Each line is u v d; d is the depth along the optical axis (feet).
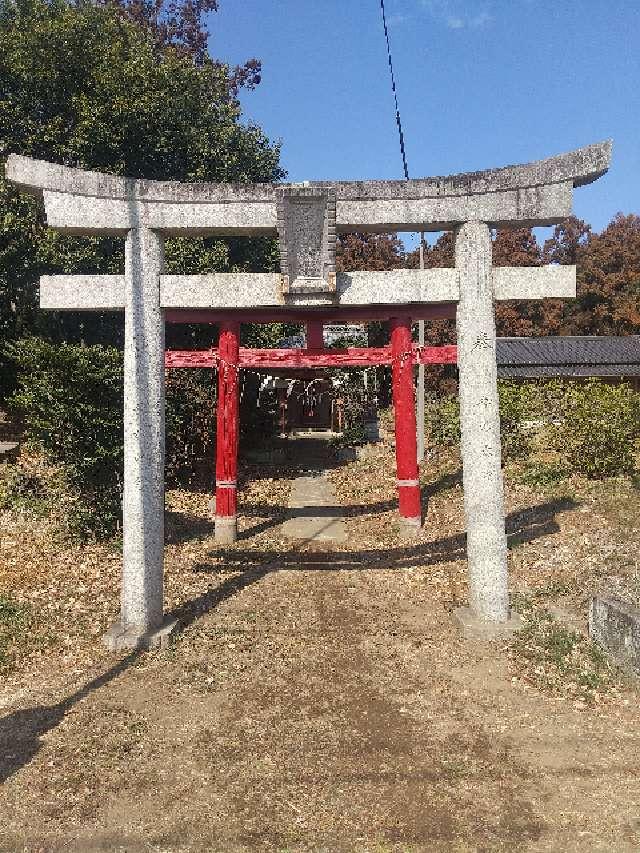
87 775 16.47
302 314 40.52
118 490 37.45
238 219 25.03
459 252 25.63
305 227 24.62
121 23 61.67
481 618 25.29
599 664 21.85
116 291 25.48
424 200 25.39
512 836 13.97
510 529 38.09
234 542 41.42
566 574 30.55
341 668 22.79
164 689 21.17
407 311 40.16
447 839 13.93
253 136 69.36
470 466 25.50
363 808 15.02
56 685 21.56
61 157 56.44
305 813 14.88
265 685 21.52
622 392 50.21
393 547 39.70
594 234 147.13
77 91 56.13
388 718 19.27
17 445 49.32
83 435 36.09
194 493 52.85
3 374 57.57
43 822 14.67
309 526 45.80
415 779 16.14
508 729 18.44
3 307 57.00
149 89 56.13
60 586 30.73
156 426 25.29
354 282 25.80
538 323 139.54
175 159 60.49
